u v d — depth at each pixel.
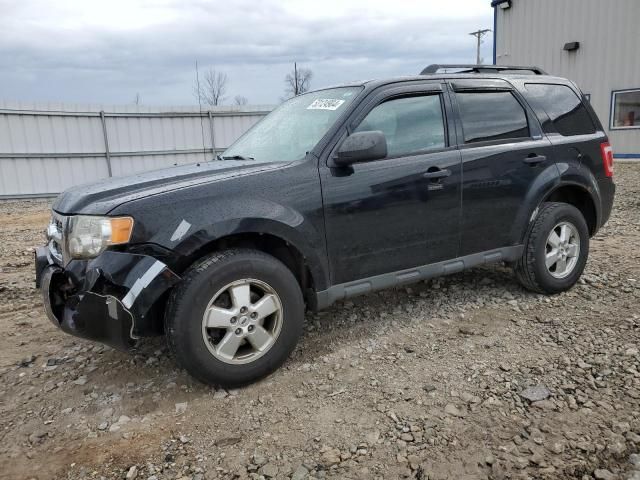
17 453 2.63
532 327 3.83
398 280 3.72
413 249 3.75
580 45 15.98
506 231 4.17
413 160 3.68
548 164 4.32
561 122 4.54
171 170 3.54
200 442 2.67
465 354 3.47
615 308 4.09
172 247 2.87
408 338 3.76
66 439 2.74
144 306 2.77
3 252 7.39
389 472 2.38
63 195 3.41
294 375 3.29
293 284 3.23
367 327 3.98
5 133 14.59
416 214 3.69
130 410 2.98
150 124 16.64
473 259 4.05
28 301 5.03
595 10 15.50
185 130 17.20
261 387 3.16
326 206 3.33
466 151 3.91
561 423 2.66
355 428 2.71
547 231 4.28
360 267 3.54
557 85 4.70
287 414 2.87
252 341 3.11
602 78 15.67
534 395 2.91
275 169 3.26
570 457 2.41
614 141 15.80
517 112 4.30
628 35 14.92
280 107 4.48
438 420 2.74
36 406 3.07
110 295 2.79
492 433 2.61
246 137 4.34
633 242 6.31
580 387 2.98
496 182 4.03
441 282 4.91
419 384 3.11
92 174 16.02
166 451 2.61
